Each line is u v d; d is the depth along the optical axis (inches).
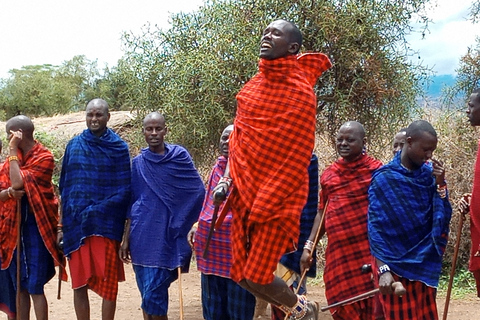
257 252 144.3
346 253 215.8
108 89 724.0
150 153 242.7
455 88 400.8
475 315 283.3
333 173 222.8
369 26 299.9
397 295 166.7
